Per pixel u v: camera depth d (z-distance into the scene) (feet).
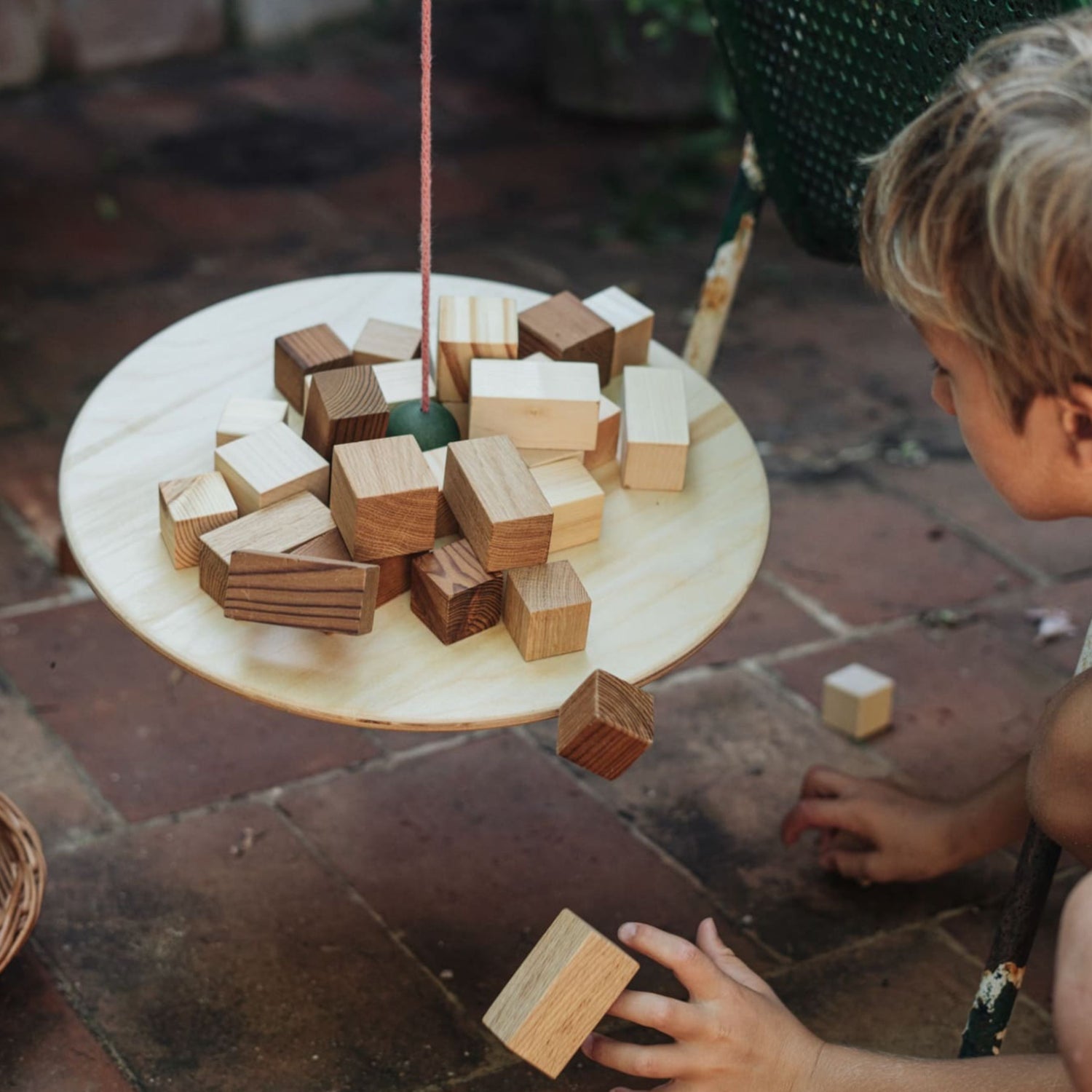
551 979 3.10
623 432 3.76
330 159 10.66
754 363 8.29
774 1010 3.28
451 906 4.64
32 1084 3.95
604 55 11.22
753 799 5.18
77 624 5.91
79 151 10.53
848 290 9.22
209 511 3.34
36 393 7.61
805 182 4.60
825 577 6.45
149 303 8.60
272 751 5.28
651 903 4.71
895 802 4.65
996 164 2.42
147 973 4.32
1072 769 3.22
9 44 11.32
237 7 12.31
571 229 9.87
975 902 4.79
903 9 3.74
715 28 4.42
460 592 3.17
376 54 12.64
